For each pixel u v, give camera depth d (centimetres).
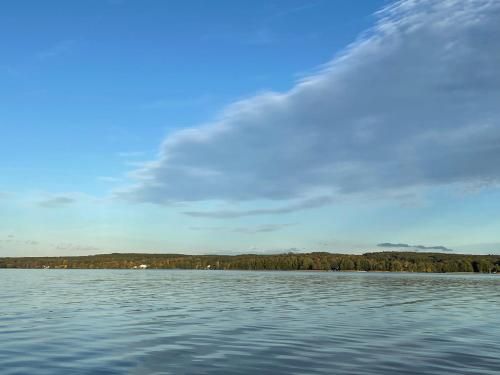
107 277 13275
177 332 2839
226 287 8125
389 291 7275
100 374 1788
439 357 2133
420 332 2897
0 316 3584
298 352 2230
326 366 1944
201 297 5706
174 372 1828
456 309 4403
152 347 2331
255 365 1953
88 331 2850
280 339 2600
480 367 1936
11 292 6262
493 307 4612
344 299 5550
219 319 3506
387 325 3225
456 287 8781
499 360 2073
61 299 5172
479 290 7738
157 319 3475
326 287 8388
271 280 11762
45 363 1970
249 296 5944
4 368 1880
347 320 3497
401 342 2523
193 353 2191
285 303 4931
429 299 5653
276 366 1938
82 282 9675
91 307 4316
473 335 2789
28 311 3928
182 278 12962
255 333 2817
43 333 2761
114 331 2858
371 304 4897
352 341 2545
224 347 2345
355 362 2023
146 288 7606
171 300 5212
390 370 1878
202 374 1800
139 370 1856
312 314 3897
